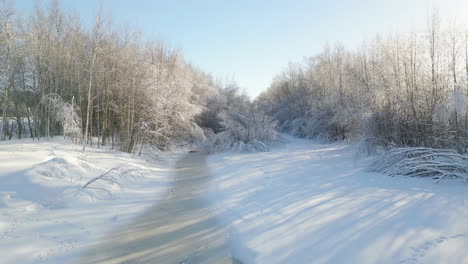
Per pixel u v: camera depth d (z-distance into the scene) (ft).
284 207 24.02
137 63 53.72
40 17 53.11
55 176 25.96
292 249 16.47
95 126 62.39
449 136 40.52
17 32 48.96
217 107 97.71
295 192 28.71
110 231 20.42
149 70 57.21
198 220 22.82
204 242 18.70
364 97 57.82
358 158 49.34
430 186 28.96
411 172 35.22
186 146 83.10
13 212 19.88
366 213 21.22
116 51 52.44
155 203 27.61
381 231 17.74
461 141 40.16
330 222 19.86
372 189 28.60
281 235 18.52
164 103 57.72
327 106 90.68
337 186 30.63
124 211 24.54
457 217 19.31
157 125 56.03
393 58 49.85
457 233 16.71
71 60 57.93
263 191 29.94
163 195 30.66
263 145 71.31
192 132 77.05
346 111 67.56
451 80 42.42
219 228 21.02
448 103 37.14
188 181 38.01
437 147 41.65
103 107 53.06
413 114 44.60
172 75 71.00
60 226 19.81
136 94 52.90
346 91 77.46
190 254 17.06
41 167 26.11
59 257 16.21
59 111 44.86
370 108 52.65
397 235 16.99
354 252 15.38
